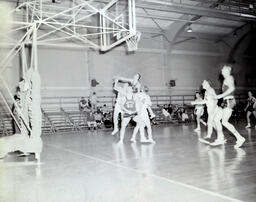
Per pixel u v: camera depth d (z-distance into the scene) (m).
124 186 3.77
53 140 11.02
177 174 4.30
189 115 21.28
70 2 15.86
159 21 20.44
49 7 15.57
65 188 3.84
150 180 4.00
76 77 18.23
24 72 7.79
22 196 3.56
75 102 18.09
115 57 19.72
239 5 19.61
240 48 25.06
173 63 22.39
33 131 6.27
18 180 4.45
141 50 20.80
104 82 19.20
